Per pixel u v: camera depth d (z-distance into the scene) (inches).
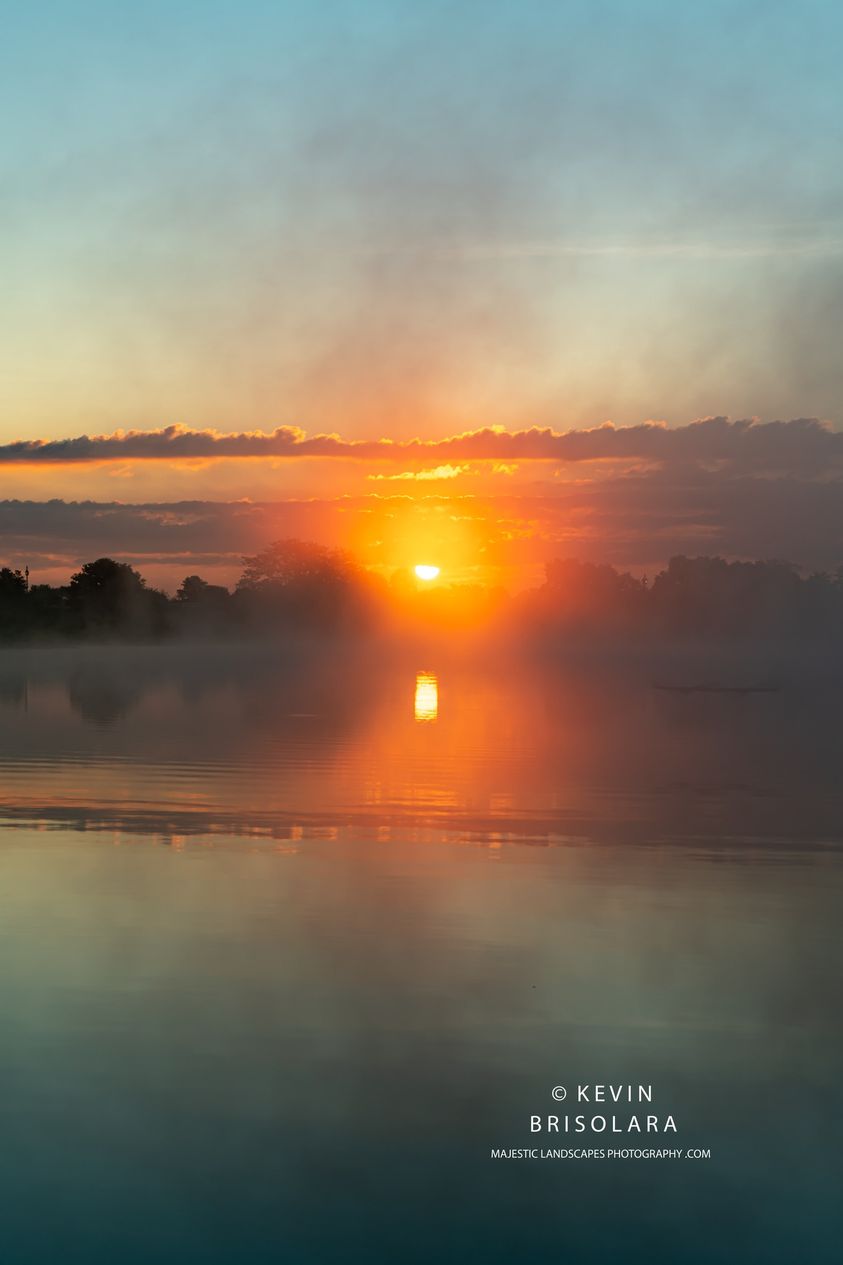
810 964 416.8
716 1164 288.4
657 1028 360.5
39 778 842.8
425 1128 300.2
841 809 738.2
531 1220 264.2
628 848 606.9
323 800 750.5
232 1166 281.7
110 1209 264.2
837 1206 268.8
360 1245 253.4
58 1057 333.1
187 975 398.3
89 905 480.1
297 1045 343.3
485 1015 368.8
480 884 524.4
